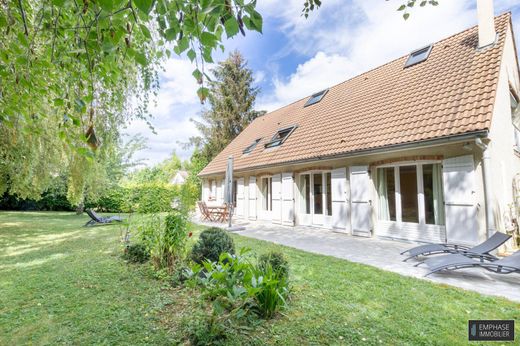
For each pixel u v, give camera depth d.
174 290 4.17
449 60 9.02
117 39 1.91
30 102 3.00
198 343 2.71
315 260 5.80
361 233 8.62
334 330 3.00
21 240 8.59
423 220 7.40
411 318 3.28
